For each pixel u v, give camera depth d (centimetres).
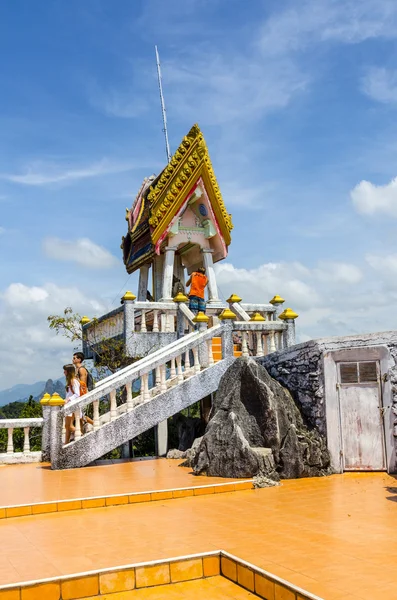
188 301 1780
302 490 969
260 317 1579
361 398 1144
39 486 1009
